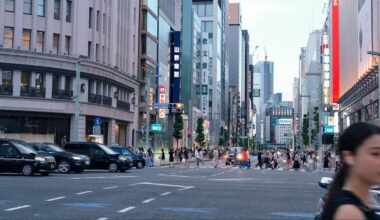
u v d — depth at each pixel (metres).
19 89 48.97
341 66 105.62
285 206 15.90
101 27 57.91
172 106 68.12
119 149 43.19
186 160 54.06
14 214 12.82
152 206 15.04
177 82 88.19
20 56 48.66
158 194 18.66
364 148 2.68
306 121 140.50
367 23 73.25
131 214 13.25
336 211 2.63
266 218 13.16
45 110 50.16
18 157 27.33
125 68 66.12
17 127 49.28
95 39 56.75
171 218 12.68
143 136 72.00
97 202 15.73
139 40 73.31
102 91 57.47
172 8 92.44
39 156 27.70
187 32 106.12
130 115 66.94
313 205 16.27
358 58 81.56
